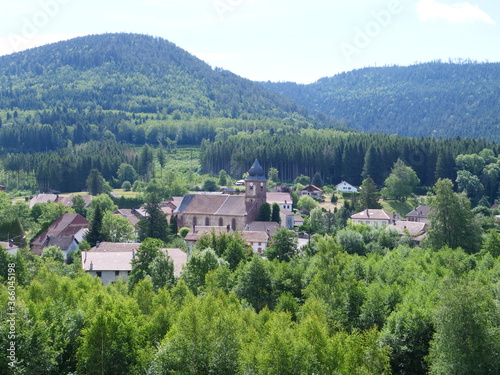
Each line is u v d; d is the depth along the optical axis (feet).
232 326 197.98
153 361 190.29
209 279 286.87
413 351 216.13
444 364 191.31
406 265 324.39
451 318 192.44
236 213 559.38
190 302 218.18
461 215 404.77
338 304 253.65
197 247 407.44
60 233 507.30
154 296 252.42
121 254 399.85
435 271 303.89
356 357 187.73
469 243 402.93
